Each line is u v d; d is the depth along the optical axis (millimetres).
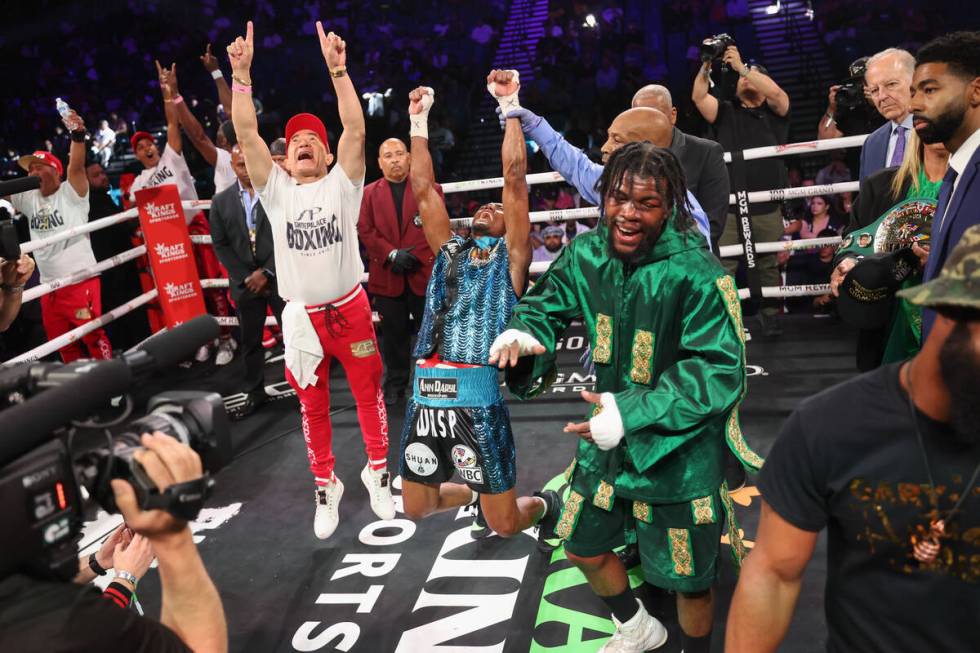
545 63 8922
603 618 2553
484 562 2910
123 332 5684
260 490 3600
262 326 4465
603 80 8555
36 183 1888
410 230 4254
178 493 1087
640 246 1970
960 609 1134
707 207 3734
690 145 3691
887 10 8805
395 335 4383
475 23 10695
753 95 4750
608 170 1988
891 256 2293
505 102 2656
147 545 1755
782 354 4594
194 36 11000
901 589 1161
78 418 1057
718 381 1914
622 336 2092
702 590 2080
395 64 9625
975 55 1971
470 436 2525
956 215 2012
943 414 1088
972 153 2035
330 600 2760
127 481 1106
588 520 2164
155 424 1171
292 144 3020
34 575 1064
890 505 1140
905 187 2641
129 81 10859
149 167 5180
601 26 9102
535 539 3029
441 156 7684
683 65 9211
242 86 2879
